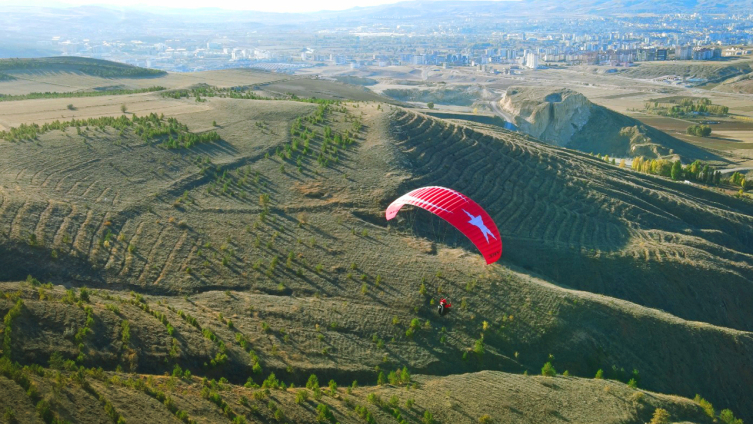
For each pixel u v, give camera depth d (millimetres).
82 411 33875
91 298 49406
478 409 44000
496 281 62812
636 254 77312
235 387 42281
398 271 63594
